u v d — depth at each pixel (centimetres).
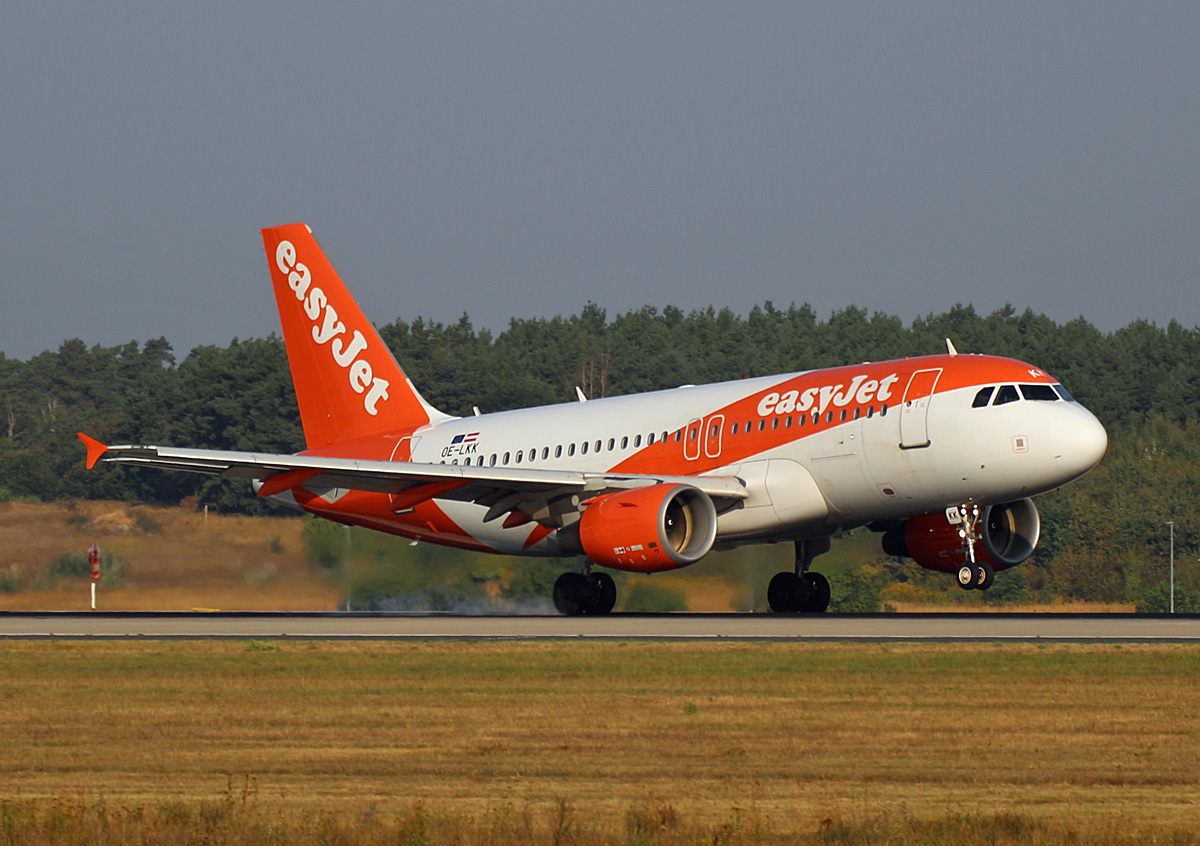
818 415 11450
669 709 6569
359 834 4191
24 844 4138
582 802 4681
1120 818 4397
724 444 11888
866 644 8888
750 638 9400
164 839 4175
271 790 4922
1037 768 5234
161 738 5956
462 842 4097
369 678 7669
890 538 12506
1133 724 6128
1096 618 11150
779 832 4225
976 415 10775
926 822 4291
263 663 8362
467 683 7450
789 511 11506
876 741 5778
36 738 5984
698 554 11250
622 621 11031
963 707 6569
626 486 11706
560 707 6662
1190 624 10300
